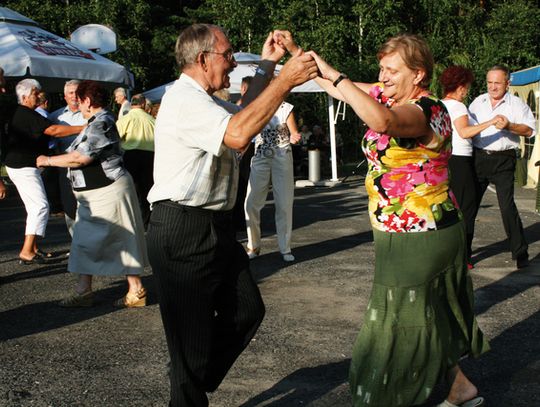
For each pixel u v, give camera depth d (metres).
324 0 25.98
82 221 5.62
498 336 4.92
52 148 8.16
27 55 9.63
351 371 3.40
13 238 9.20
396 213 3.28
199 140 3.02
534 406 3.80
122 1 25.72
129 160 8.95
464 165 6.67
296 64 2.87
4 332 5.13
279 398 3.92
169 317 3.28
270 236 8.98
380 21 25.98
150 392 4.02
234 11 26.17
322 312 5.51
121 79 10.98
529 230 9.14
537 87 13.73
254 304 3.40
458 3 26.19
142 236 5.72
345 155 25.95
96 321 5.37
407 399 3.33
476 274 6.73
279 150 7.23
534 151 13.95
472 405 3.60
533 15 25.72
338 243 8.47
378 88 3.57
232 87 13.87
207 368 3.34
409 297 3.29
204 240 3.22
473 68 25.03
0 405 3.82
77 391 4.03
